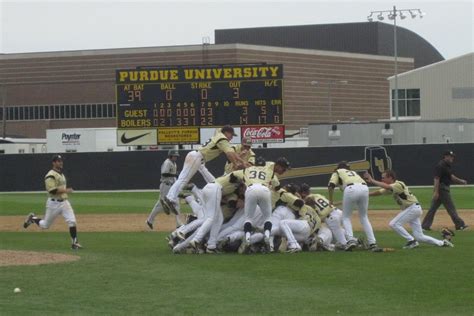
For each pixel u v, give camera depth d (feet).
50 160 159.12
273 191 60.18
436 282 46.03
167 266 52.70
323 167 153.38
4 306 39.68
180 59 290.76
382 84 342.23
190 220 62.39
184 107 151.74
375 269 50.83
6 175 160.04
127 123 153.89
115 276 48.62
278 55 301.02
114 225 91.66
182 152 152.46
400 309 38.86
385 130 189.88
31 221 68.54
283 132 149.18
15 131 311.27
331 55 321.73
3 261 55.67
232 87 150.10
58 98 306.35
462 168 153.48
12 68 311.47
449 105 271.69
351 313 37.99
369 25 360.69
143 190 157.07
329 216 61.21
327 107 319.88
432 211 80.74
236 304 40.11
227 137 62.59
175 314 37.83
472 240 69.62
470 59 268.62
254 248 59.41
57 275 49.11
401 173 153.79
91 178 158.40
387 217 97.60
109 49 299.79
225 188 59.36
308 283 45.91
